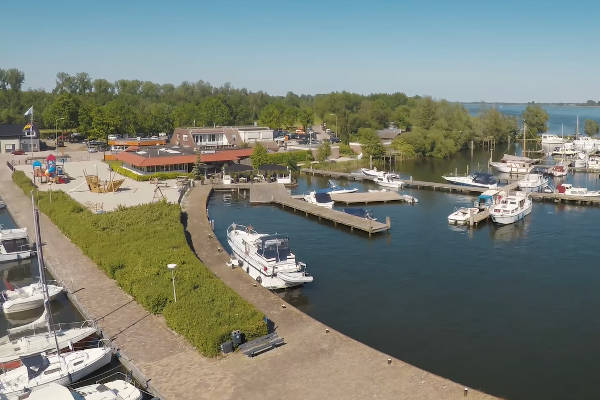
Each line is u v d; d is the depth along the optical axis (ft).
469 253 195.72
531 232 225.35
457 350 122.11
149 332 116.57
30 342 112.06
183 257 156.76
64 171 357.82
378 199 294.66
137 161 343.26
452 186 330.54
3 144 465.88
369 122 636.89
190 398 91.04
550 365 114.93
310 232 229.25
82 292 141.49
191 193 299.79
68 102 540.93
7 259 177.78
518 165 410.72
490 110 600.80
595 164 422.41
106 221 203.62
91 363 103.24
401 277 170.19
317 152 455.22
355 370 99.35
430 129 535.19
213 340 103.55
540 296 153.28
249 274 167.43
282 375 97.86
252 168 356.38
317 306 147.64
